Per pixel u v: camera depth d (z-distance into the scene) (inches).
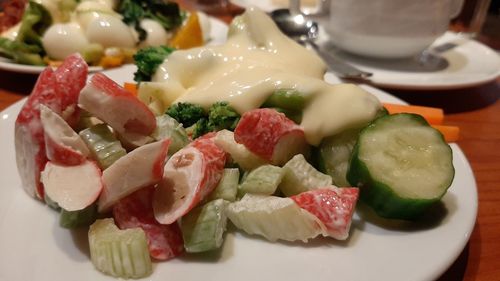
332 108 6.3
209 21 12.8
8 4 13.0
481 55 11.5
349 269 4.9
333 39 11.9
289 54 7.7
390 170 5.7
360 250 5.2
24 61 10.8
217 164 5.6
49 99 5.6
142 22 12.3
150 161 5.0
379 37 10.7
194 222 5.1
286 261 5.0
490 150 8.6
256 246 5.2
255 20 7.9
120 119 5.6
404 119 6.0
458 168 6.5
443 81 9.9
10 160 6.4
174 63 7.5
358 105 6.3
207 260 5.0
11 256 4.8
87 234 5.2
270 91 6.6
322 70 7.9
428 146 5.8
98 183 5.1
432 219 5.6
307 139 6.4
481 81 9.9
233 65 7.3
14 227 5.3
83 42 11.3
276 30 8.0
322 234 5.3
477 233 6.4
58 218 5.5
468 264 5.9
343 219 5.2
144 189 5.3
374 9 10.5
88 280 4.7
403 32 10.6
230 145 6.0
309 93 6.5
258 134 5.9
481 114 9.9
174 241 5.1
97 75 5.6
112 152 5.4
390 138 5.9
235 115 6.6
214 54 7.4
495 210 6.9
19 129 5.6
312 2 14.4
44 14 11.5
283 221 5.2
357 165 5.8
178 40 11.7
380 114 6.4
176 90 7.2
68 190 5.1
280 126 6.0
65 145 5.3
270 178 5.6
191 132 6.7
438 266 4.9
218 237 5.0
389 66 11.1
